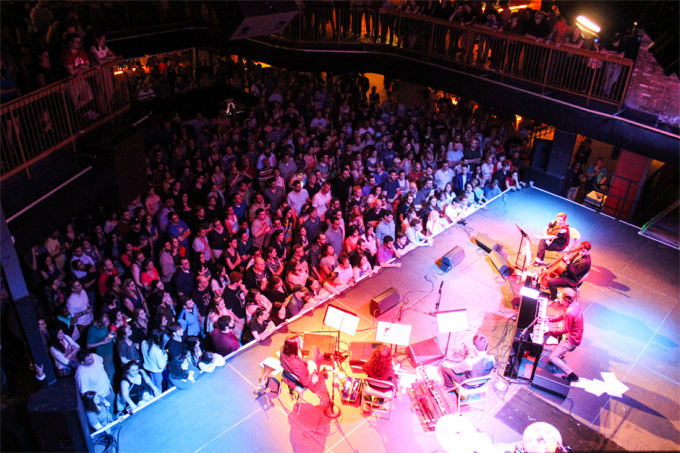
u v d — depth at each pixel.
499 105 15.12
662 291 11.10
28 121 9.09
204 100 17.77
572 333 8.62
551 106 13.91
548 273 10.81
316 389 8.38
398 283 10.89
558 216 11.16
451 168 14.10
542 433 6.84
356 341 9.38
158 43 19.03
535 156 14.84
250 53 18.66
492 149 14.27
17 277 7.27
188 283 9.79
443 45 16.23
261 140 13.54
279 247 10.80
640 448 7.79
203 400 8.35
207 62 23.09
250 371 8.84
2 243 6.97
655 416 8.32
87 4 17.05
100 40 10.23
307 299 10.06
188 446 7.66
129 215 10.55
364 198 12.41
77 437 7.07
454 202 13.17
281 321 9.66
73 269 9.41
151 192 11.28
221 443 7.71
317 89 17.34
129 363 7.94
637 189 14.92
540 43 13.92
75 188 9.10
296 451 7.62
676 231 12.87
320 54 17.48
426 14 16.38
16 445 7.31
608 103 13.40
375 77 23.44
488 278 11.15
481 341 7.87
